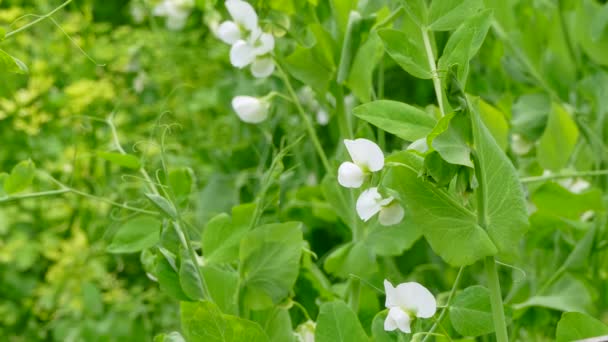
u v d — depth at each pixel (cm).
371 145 72
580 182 117
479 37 70
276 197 87
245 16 87
